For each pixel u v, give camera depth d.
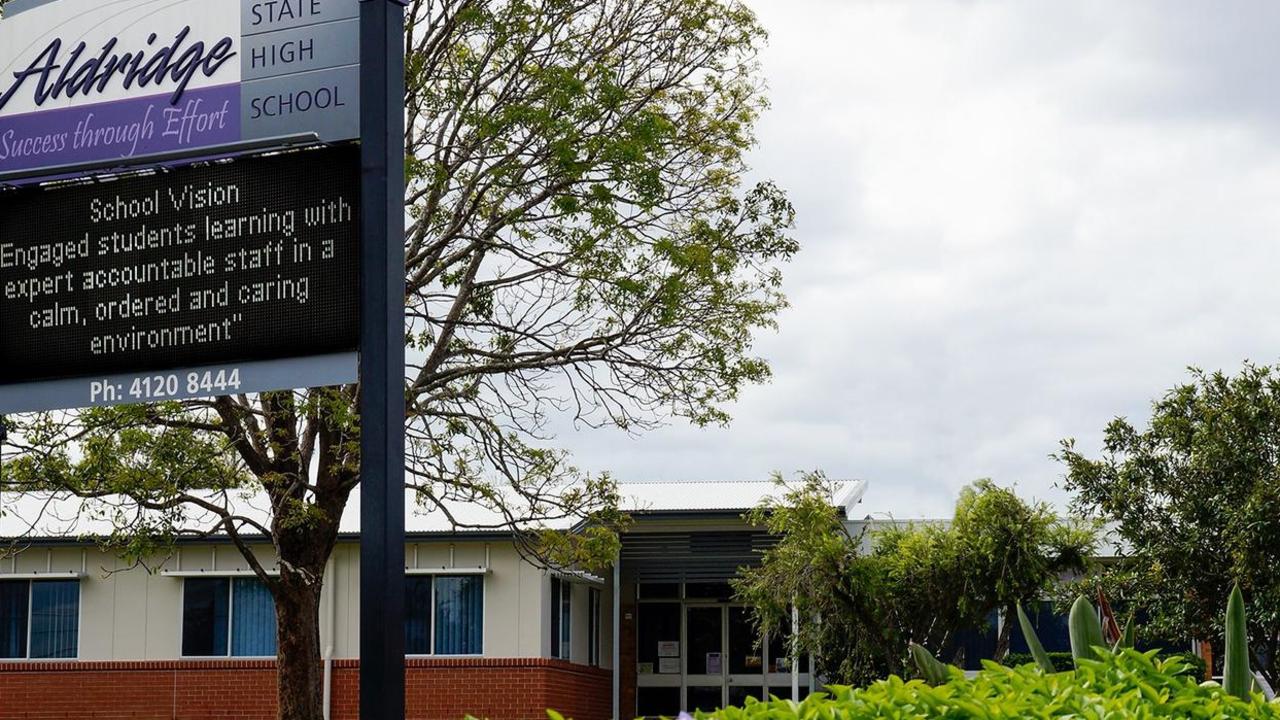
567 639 28.45
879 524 25.41
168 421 18.59
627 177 18.55
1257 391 20.23
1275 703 4.85
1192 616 20.02
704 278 19.55
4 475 17.86
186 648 27.97
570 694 27.98
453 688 26.98
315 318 9.11
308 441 19.55
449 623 27.31
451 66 19.23
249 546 27.94
